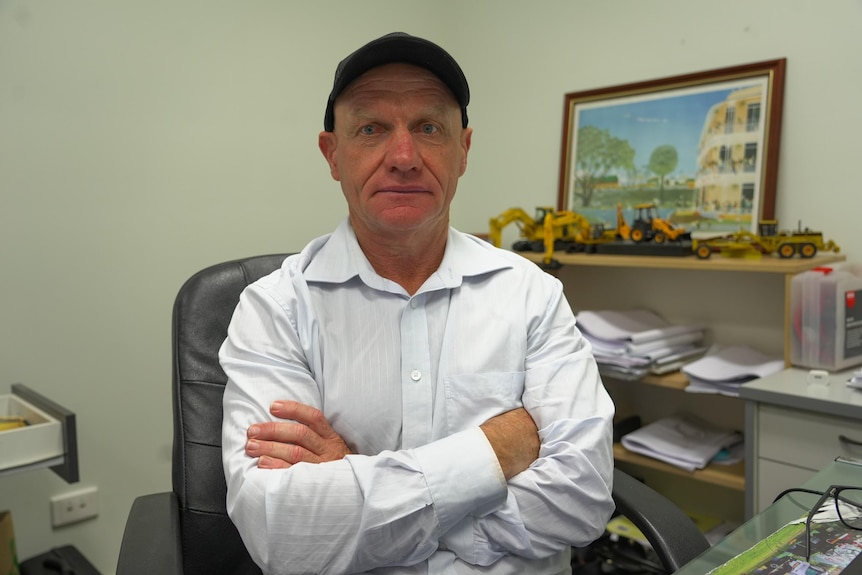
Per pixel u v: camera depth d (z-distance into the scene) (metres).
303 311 1.01
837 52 1.72
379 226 1.00
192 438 1.07
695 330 1.98
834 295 1.53
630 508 0.94
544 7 2.29
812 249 1.65
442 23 2.57
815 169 1.78
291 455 0.89
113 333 1.85
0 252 1.66
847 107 1.72
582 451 0.90
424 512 0.84
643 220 1.90
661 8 2.03
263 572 0.97
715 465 1.77
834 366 1.54
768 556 0.70
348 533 0.83
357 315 1.02
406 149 0.94
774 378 1.53
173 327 1.14
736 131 1.88
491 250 1.16
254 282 1.12
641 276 2.15
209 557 1.04
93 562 1.86
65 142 1.74
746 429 1.50
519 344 1.03
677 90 1.99
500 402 0.99
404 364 0.99
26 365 1.71
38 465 1.35
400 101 0.96
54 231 1.73
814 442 1.40
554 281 1.13
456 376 0.99
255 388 0.95
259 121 2.10
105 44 1.78
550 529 0.89
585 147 2.21
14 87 1.65
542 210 2.12
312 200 2.25
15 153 1.66
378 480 0.84
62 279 1.76
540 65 2.33
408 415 0.97
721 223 1.92
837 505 0.80
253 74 2.07
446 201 1.01
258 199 2.11
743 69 1.86
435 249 1.06
